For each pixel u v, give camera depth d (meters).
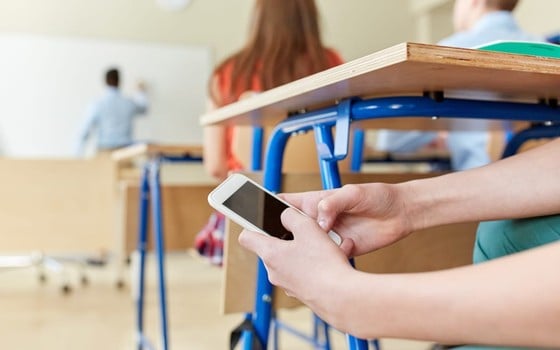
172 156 1.83
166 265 4.47
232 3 5.74
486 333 0.42
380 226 0.69
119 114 5.11
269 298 1.00
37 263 3.73
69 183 3.17
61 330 2.44
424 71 0.59
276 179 0.99
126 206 1.99
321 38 1.62
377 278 0.48
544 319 0.39
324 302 0.51
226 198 0.66
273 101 0.82
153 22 5.55
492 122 1.11
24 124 5.22
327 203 0.64
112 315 2.72
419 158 2.51
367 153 2.35
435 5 5.88
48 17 5.29
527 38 1.97
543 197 0.66
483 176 0.70
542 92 0.73
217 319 2.63
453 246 1.12
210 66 5.68
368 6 6.18
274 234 0.60
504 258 0.43
